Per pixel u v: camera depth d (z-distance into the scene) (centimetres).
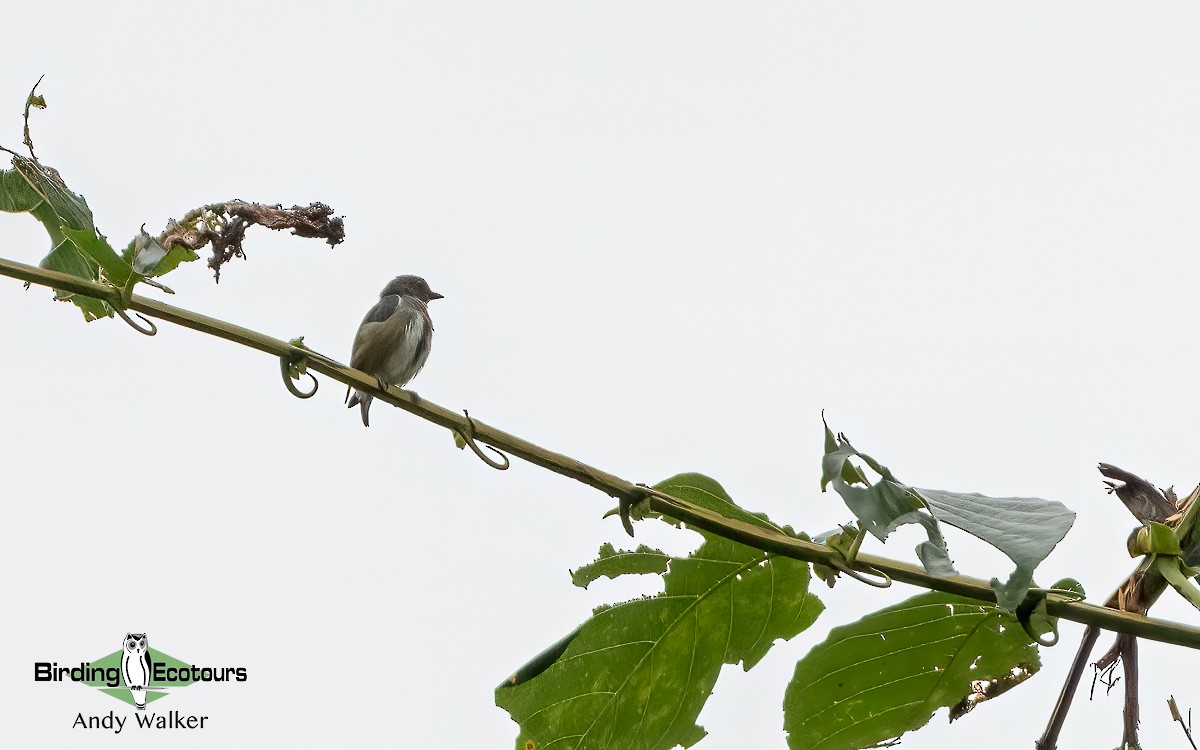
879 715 538
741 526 487
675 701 539
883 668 532
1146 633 450
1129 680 473
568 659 522
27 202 548
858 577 473
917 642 525
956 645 524
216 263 510
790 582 530
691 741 543
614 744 532
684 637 533
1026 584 409
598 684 527
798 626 540
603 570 523
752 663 544
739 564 526
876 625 523
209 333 480
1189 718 466
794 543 484
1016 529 416
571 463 488
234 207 516
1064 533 407
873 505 421
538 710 522
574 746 528
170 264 523
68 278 465
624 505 484
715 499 497
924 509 430
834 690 537
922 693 534
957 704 532
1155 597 470
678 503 486
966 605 512
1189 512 461
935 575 430
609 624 524
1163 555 462
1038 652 514
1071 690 489
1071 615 455
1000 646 517
